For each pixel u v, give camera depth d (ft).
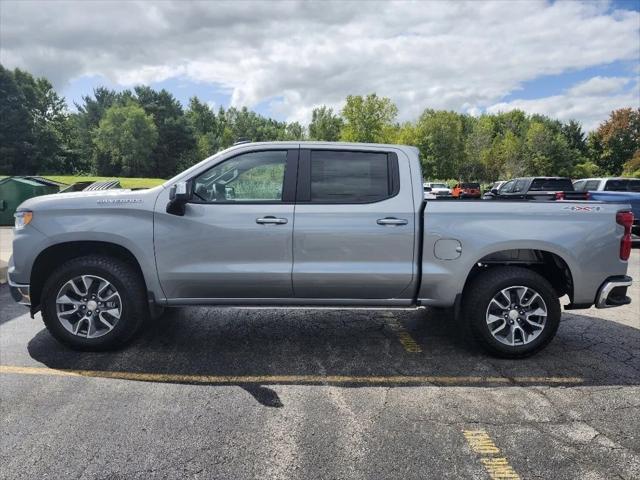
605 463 9.33
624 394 12.35
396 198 14.34
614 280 14.48
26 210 14.47
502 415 11.21
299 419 10.96
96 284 14.67
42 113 268.82
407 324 18.15
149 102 301.22
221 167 14.55
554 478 8.86
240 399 11.95
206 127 375.86
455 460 9.39
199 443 9.93
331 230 14.11
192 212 14.20
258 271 14.21
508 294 14.49
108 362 14.21
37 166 243.60
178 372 13.56
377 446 9.86
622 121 245.04
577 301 14.64
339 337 16.66
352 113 190.39
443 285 14.34
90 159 284.20
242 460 9.34
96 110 316.19
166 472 8.95
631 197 42.27
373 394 12.29
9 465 9.11
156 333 16.87
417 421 10.91
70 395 12.07
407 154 14.64
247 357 14.76
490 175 200.13
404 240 14.21
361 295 14.61
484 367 14.08
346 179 14.47
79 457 9.39
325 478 8.81
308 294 14.62
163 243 14.20
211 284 14.39
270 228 14.12
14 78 241.35
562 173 215.51
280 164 14.52
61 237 14.23
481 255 14.17
